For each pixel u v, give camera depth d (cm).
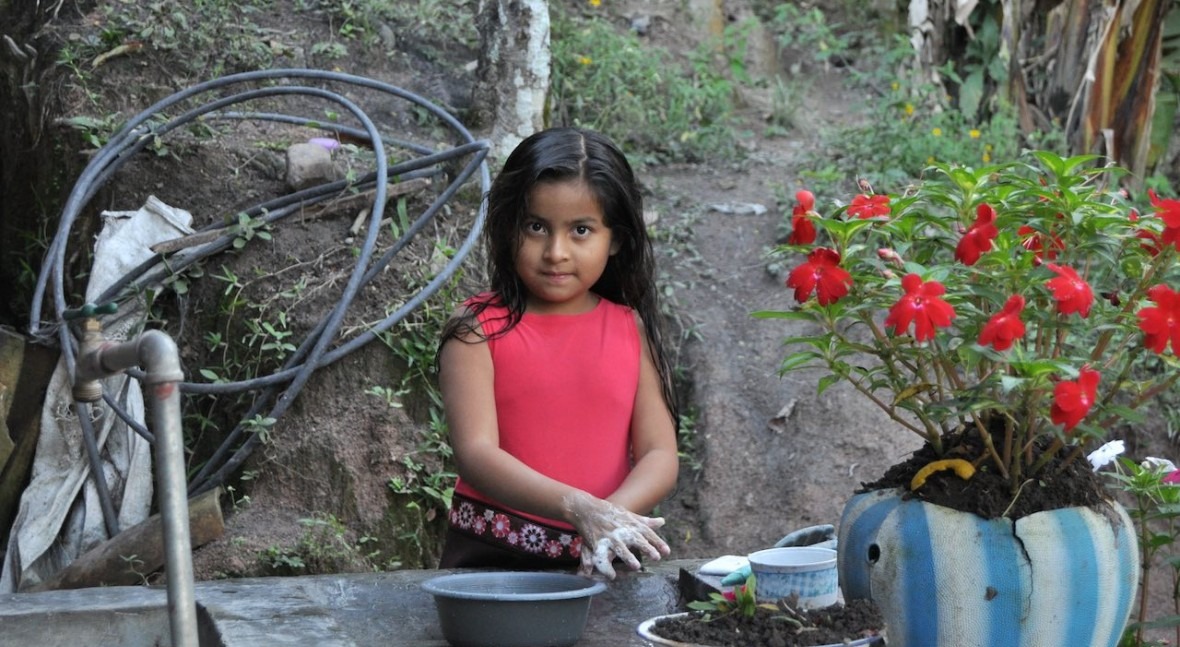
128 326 395
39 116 459
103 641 224
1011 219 185
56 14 486
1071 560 165
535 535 237
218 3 492
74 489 375
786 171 535
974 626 166
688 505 411
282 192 428
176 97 418
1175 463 425
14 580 361
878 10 659
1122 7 551
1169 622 239
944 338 182
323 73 425
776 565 176
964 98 580
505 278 231
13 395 387
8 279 463
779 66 640
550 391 228
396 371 397
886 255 175
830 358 187
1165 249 175
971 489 171
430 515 388
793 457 414
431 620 212
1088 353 197
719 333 450
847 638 160
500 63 465
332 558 364
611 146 224
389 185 422
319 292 402
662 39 620
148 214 410
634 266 235
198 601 228
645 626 169
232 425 394
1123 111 558
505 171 223
